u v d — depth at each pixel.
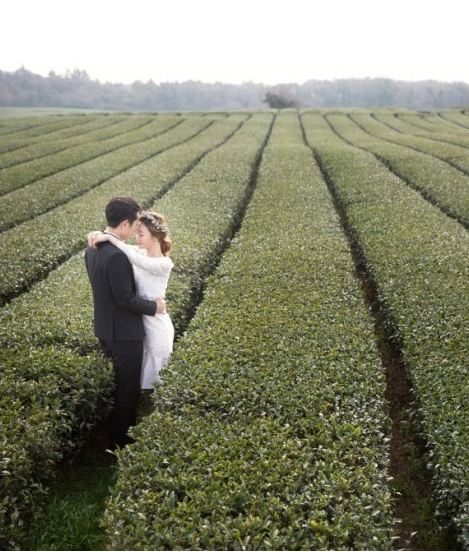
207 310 8.24
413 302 8.47
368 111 56.72
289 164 21.98
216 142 31.56
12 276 10.34
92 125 44.84
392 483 6.09
